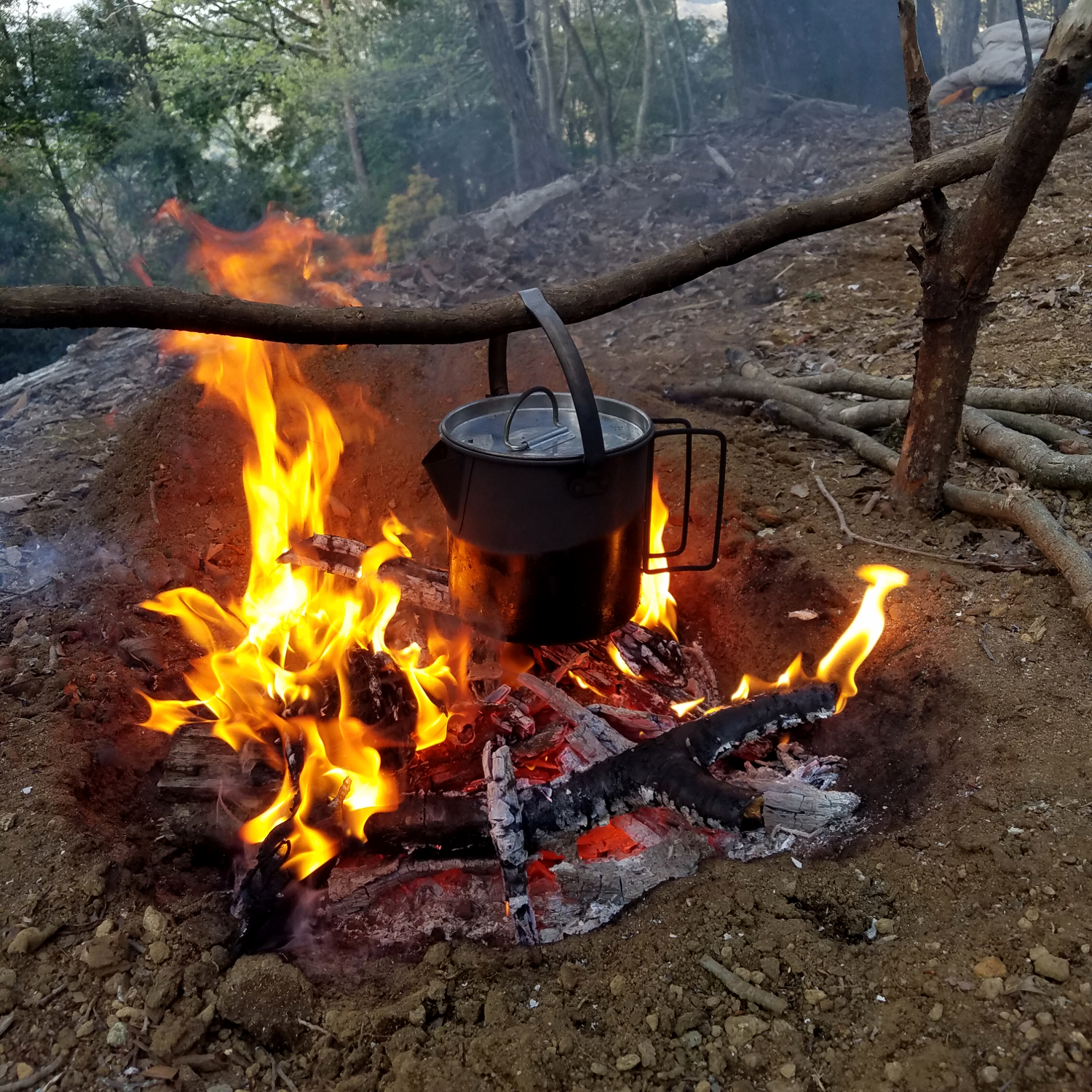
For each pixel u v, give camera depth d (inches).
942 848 89.6
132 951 84.6
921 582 125.9
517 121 631.2
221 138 848.3
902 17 116.7
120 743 118.7
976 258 121.4
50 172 777.6
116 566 151.2
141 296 90.3
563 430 91.4
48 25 750.5
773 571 136.6
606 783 97.7
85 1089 74.0
